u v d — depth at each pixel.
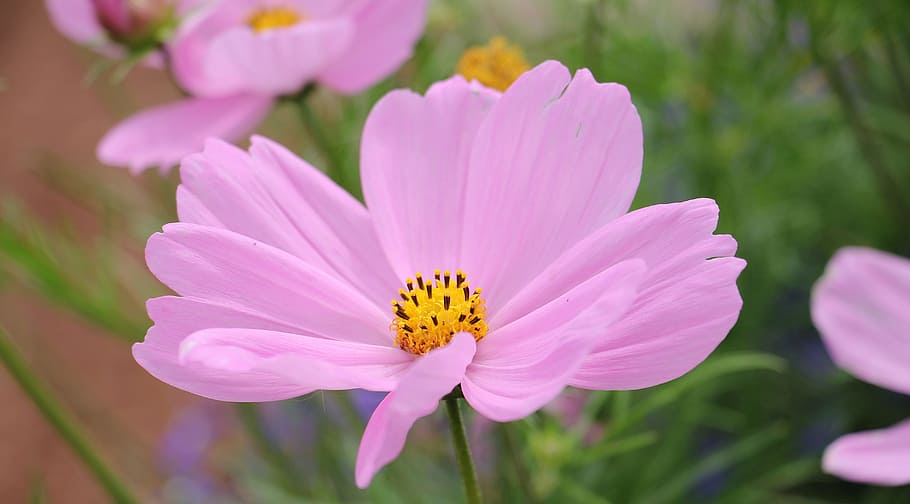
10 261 0.40
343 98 0.42
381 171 0.30
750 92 0.45
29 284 0.40
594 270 0.29
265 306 0.29
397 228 0.30
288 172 0.30
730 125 0.47
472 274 0.30
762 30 0.44
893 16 0.42
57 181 0.47
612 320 0.26
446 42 0.43
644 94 0.46
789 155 0.49
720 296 0.28
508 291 0.30
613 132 0.29
